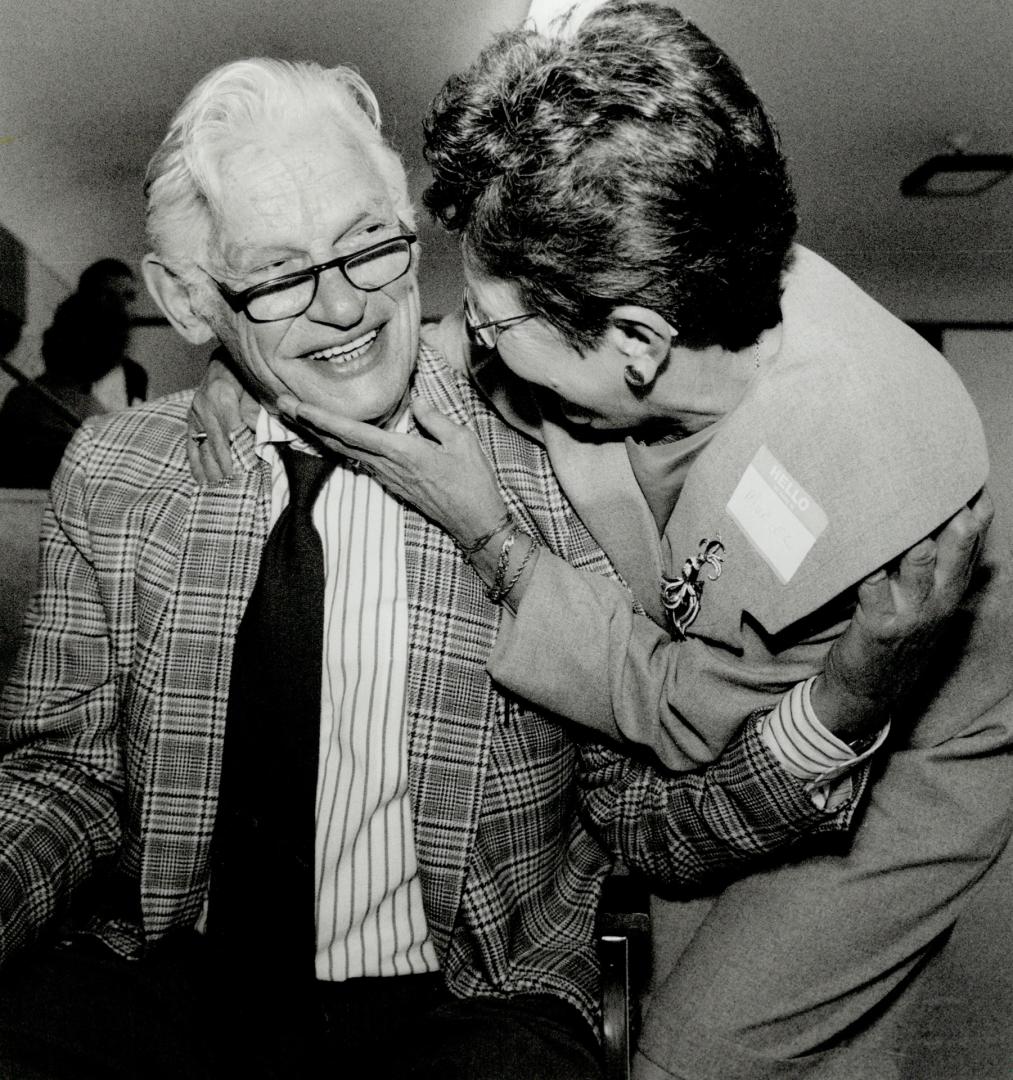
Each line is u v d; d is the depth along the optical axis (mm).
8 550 3775
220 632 1180
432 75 3369
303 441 1216
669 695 1109
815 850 1247
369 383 1129
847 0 3047
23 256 4426
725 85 888
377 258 1077
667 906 1390
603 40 888
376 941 1148
